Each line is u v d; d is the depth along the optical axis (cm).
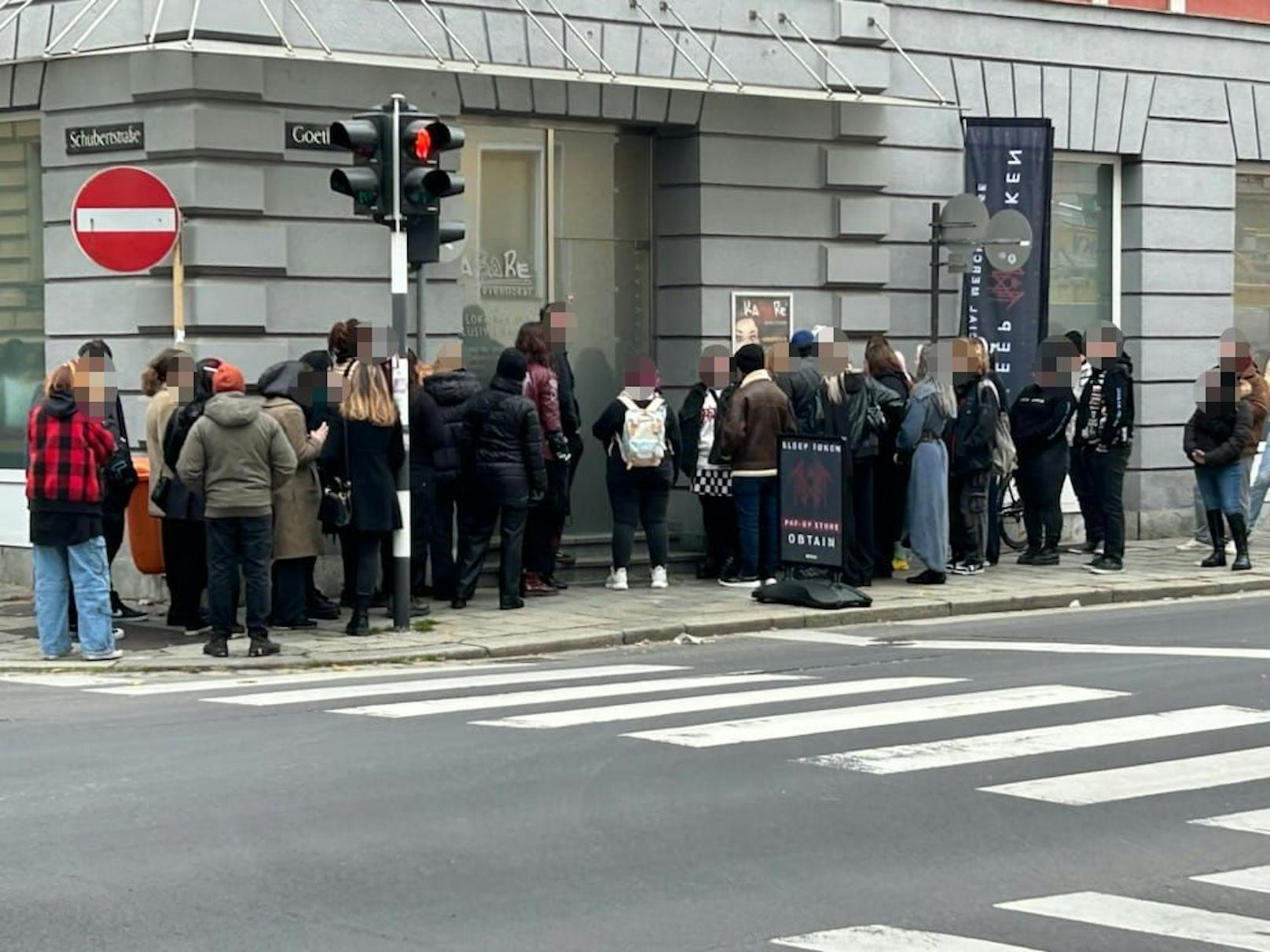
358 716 1089
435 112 1698
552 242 1830
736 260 1888
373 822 820
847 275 1961
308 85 1622
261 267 1602
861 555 1712
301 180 1627
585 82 1748
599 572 1811
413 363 1523
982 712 1078
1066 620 1578
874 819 830
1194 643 1392
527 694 1170
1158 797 874
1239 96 2264
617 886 725
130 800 862
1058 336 1870
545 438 1631
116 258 1474
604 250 1867
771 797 868
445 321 1717
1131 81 2172
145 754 973
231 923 674
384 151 1404
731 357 1734
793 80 1909
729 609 1592
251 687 1240
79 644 1423
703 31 1853
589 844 787
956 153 2041
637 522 1742
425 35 1684
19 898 704
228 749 985
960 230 1944
